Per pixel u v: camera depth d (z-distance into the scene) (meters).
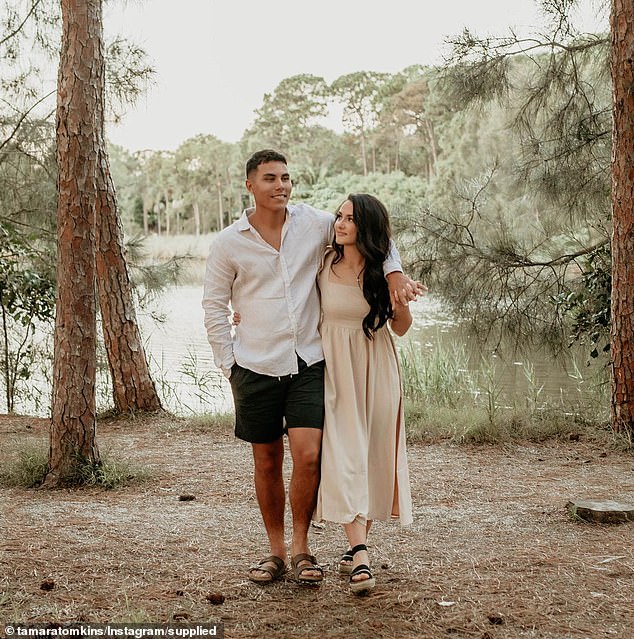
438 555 3.96
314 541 4.26
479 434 6.97
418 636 3.02
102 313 8.22
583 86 8.14
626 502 4.99
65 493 5.38
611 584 3.53
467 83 7.91
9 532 4.28
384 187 43.34
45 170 9.57
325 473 3.41
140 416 8.19
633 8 6.36
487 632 3.02
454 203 8.25
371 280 3.46
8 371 9.56
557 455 6.46
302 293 3.52
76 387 5.61
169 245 40.28
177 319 19.52
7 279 8.83
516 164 8.29
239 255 3.51
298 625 3.12
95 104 5.61
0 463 6.13
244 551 4.04
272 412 3.52
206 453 6.67
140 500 5.16
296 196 46.38
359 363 3.53
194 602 3.34
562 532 4.34
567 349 8.34
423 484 5.57
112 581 3.57
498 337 8.36
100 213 8.12
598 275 7.81
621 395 6.76
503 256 7.92
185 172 75.69
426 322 16.58
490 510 4.85
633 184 6.48
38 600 3.33
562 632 3.05
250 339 3.51
